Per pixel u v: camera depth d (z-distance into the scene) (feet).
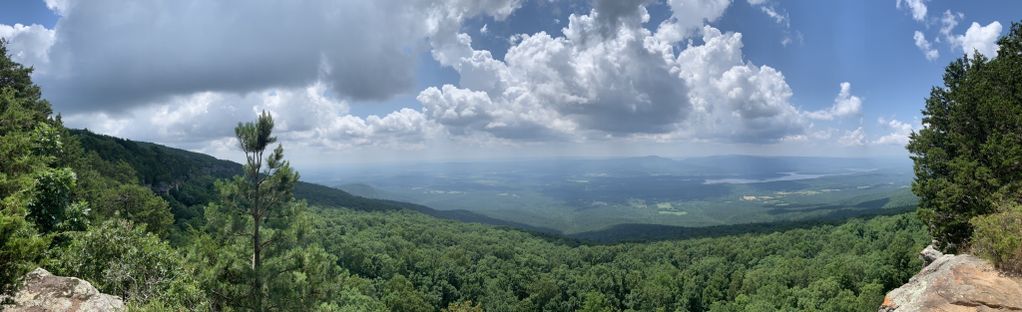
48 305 35.27
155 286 50.44
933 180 76.74
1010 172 63.67
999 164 65.16
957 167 72.13
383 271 292.20
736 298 269.44
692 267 366.63
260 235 66.95
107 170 189.26
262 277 62.90
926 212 74.54
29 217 49.90
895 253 232.94
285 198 68.03
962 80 85.66
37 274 37.88
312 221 70.85
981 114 75.00
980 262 34.14
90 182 126.21
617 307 311.27
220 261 62.23
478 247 398.42
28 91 111.86
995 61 78.74
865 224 364.17
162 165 342.64
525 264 371.97
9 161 53.31
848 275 239.30
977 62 86.43
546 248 449.48
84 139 275.59
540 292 300.40
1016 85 72.69
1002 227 34.96
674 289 314.76
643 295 307.37
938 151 82.17
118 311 38.34
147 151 359.05
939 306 28.86
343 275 72.08
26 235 37.09
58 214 54.13
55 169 56.70
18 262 31.58
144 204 130.00
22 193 47.88
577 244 486.79
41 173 53.26
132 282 50.55
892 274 222.89
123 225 57.41
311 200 512.22
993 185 62.90
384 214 529.86
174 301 50.39
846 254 306.35
